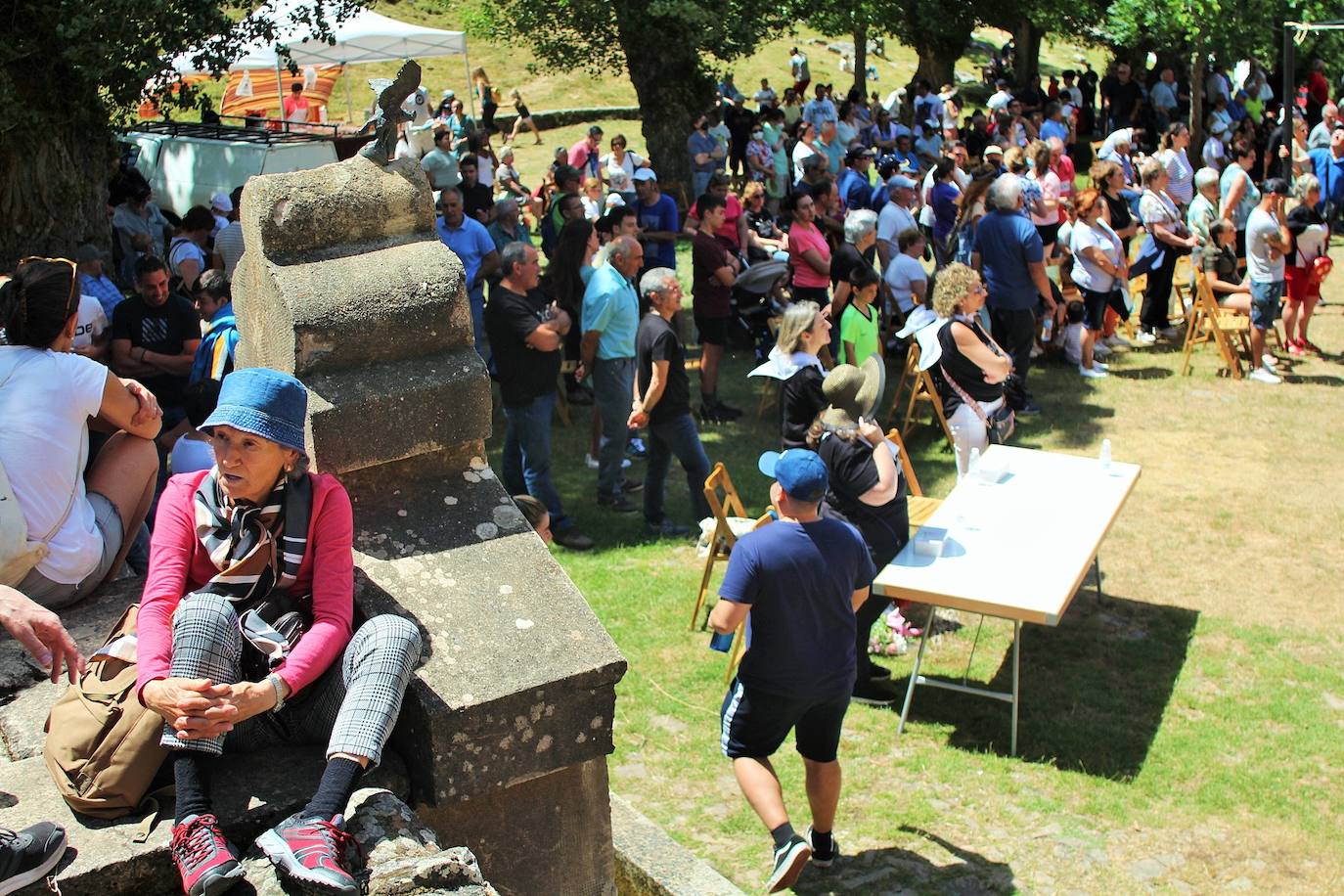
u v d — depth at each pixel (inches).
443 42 879.1
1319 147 753.6
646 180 518.3
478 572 139.3
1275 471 403.5
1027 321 441.4
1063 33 1187.3
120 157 531.2
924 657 289.3
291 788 121.5
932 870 215.6
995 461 315.6
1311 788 240.2
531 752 131.6
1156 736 257.0
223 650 118.0
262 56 794.8
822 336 316.8
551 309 340.8
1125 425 446.9
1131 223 536.7
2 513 142.3
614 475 365.1
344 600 124.5
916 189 638.5
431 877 112.0
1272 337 548.1
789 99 1050.7
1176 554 346.3
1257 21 837.8
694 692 269.4
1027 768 246.1
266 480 123.6
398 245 146.2
